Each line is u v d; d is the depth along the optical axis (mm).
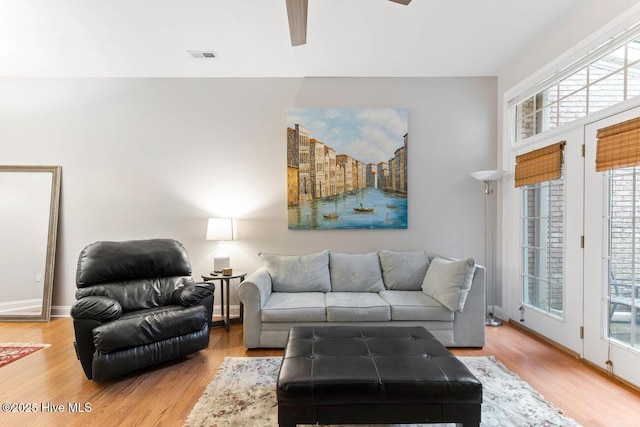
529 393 2062
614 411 1878
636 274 2145
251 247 3701
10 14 2496
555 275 2871
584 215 2525
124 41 2910
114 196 3672
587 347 2502
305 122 3670
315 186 3678
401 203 3691
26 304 3539
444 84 3715
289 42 2938
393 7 2436
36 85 3621
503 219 3615
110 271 2775
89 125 3650
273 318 2756
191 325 2562
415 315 2773
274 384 2199
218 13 2502
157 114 3670
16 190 3627
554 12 2529
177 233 3699
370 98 3701
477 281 2824
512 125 3516
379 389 1495
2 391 2135
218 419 1814
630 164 2102
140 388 2174
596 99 2434
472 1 2383
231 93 3684
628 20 2137
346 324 2797
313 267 3314
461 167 3725
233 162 3695
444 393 1499
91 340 2213
